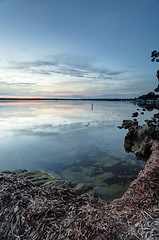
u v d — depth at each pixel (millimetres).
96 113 29297
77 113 29156
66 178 5293
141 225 1567
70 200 2105
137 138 8461
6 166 6312
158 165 2605
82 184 3539
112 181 5047
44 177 3842
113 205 2061
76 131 13141
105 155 7602
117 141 10109
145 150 7246
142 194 2145
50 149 8508
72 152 8023
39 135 11711
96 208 1949
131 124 14297
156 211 1821
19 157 7316
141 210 1826
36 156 7434
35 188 2236
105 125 15953
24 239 1444
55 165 6402
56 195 2160
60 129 13969
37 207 1754
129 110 37938
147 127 8555
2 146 9055
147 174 2467
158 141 7113
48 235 1441
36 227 1530
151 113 29625
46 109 40281
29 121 18688
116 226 1571
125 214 1780
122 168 6098
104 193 4328
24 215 1650
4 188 2102
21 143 9680
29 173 4086
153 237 1400
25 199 1886
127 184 4816
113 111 34625
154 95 9938
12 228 1544
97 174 5570
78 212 1778
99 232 1485
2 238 1493
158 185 2232
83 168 6094
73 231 1459
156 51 8305
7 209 1750
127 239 1428
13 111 33344
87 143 9656
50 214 1688
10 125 15992
